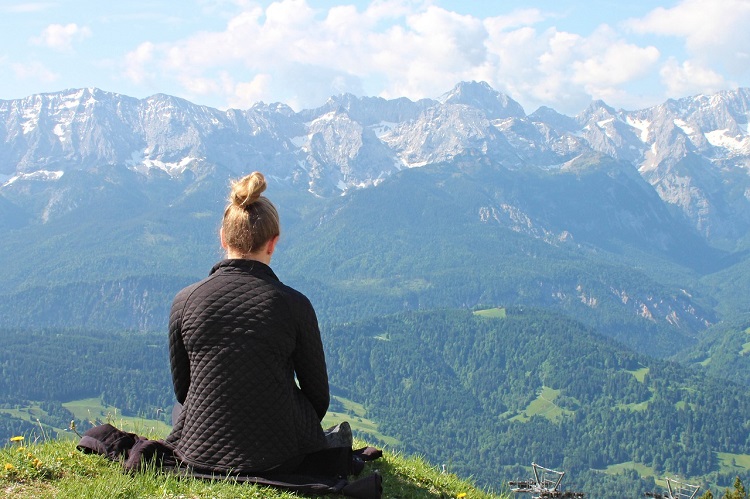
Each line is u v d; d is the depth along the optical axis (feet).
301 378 10.91
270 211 10.93
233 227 10.84
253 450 10.61
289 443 10.70
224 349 10.55
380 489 10.94
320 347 10.91
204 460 10.67
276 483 10.54
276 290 10.71
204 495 10.31
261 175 10.94
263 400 10.57
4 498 10.28
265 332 10.54
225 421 10.59
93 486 10.46
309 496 10.66
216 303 10.64
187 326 10.72
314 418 10.97
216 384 10.57
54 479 10.86
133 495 10.35
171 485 10.45
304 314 10.78
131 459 10.91
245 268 10.84
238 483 10.55
